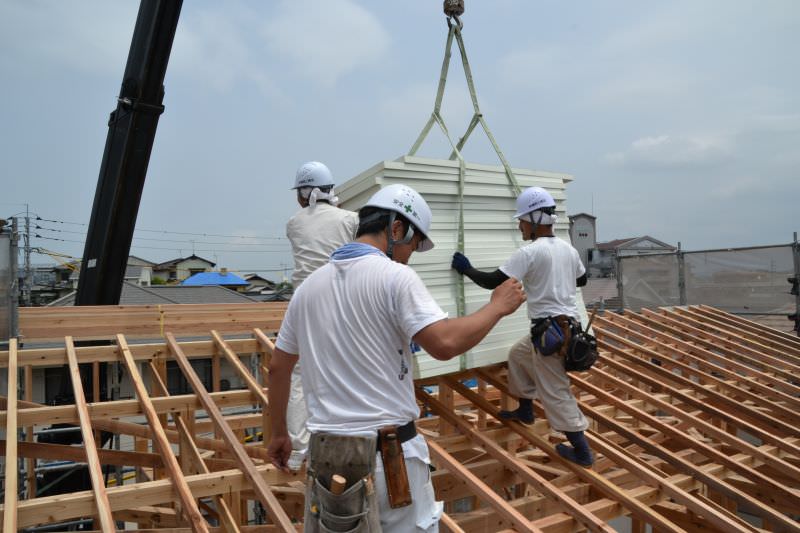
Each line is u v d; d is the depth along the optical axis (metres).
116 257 5.86
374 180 3.54
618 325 7.01
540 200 3.46
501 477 3.94
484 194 4.04
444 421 4.57
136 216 5.88
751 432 4.27
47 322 4.41
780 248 9.21
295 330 1.78
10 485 2.59
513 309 1.68
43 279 30.05
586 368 3.28
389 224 1.81
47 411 3.32
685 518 3.85
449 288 3.77
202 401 3.45
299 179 3.71
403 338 1.66
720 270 9.84
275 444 1.94
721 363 6.12
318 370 1.65
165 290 22.22
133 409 3.48
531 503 3.43
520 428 3.83
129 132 5.65
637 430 5.38
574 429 3.33
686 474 3.75
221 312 4.93
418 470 1.63
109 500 2.65
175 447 6.52
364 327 1.62
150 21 5.52
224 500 2.91
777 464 3.83
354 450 1.54
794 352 6.77
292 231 3.65
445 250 3.77
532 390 3.73
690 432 5.59
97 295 5.84
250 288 43.81
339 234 3.53
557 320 3.28
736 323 7.89
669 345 6.49
